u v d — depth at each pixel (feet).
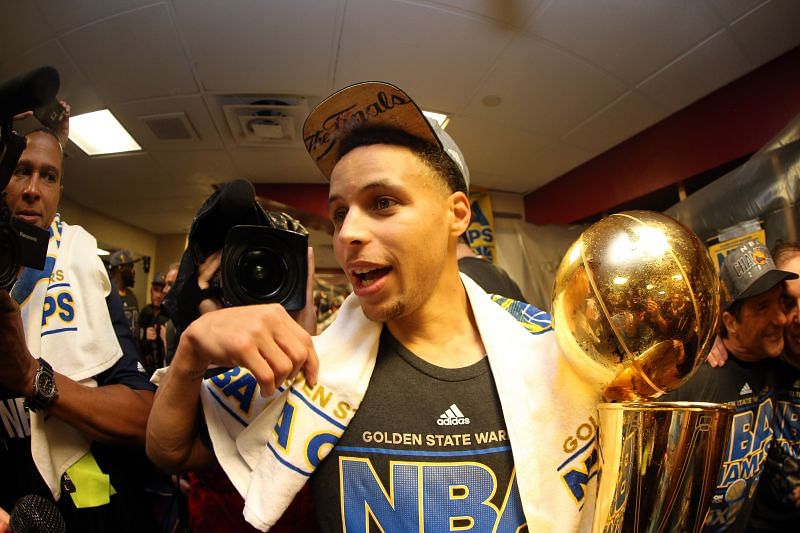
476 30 6.82
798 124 5.47
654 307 1.22
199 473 2.15
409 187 1.54
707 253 1.30
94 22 6.38
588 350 1.33
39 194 2.27
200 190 13.03
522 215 14.28
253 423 1.59
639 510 1.20
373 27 6.64
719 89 8.75
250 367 1.37
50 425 2.16
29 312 2.18
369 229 1.52
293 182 12.44
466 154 11.18
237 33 6.68
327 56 7.27
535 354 1.58
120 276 9.62
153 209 14.90
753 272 3.25
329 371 1.61
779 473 3.61
